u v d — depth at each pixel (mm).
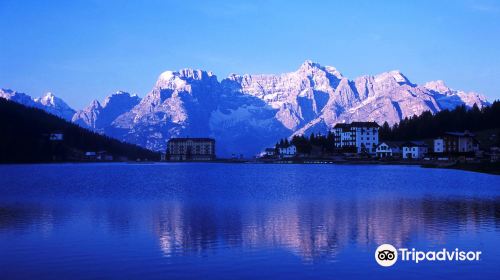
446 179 165750
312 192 125438
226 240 62844
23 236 66125
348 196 113625
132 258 54219
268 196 116188
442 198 105812
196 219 79562
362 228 69938
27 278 47625
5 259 54000
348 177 187750
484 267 50156
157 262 52594
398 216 80312
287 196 115688
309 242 61344
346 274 48312
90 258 54250
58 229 71125
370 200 104250
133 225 74188
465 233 65375
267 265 51281
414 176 185625
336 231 67938
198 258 54094
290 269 49906
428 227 69875
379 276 47688
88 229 70875
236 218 80375
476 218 77062
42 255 55656
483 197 107312
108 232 68562
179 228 71188
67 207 97125
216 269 50000
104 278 47406
